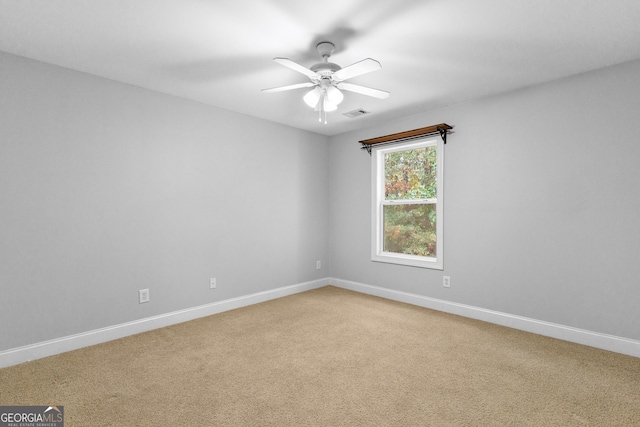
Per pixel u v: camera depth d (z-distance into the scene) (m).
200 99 3.38
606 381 2.12
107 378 2.17
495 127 3.23
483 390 2.02
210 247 3.56
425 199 3.87
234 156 3.77
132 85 3.00
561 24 2.02
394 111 3.75
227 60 2.53
